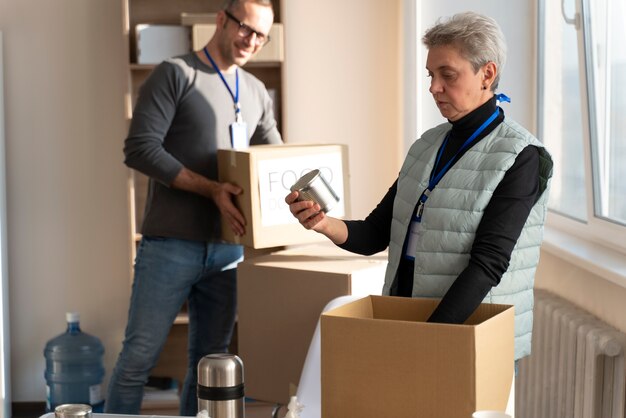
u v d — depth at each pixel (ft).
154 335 11.54
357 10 15.72
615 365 9.11
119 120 15.89
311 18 15.74
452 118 7.07
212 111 11.27
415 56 14.38
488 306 6.36
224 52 11.27
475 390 5.43
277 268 10.49
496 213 6.65
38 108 15.79
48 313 16.11
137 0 15.35
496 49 6.86
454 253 6.85
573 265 10.85
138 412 11.75
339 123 15.90
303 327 10.37
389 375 5.64
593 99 11.25
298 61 15.79
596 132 11.30
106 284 16.12
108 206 16.01
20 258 15.99
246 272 10.75
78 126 15.87
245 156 10.43
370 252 7.86
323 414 5.84
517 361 7.27
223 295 11.91
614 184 10.91
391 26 15.74
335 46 15.79
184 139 11.25
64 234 16.01
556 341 10.36
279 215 10.61
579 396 9.48
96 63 15.76
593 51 11.19
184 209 11.25
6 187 15.87
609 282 9.67
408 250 7.29
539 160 6.91
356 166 15.97
